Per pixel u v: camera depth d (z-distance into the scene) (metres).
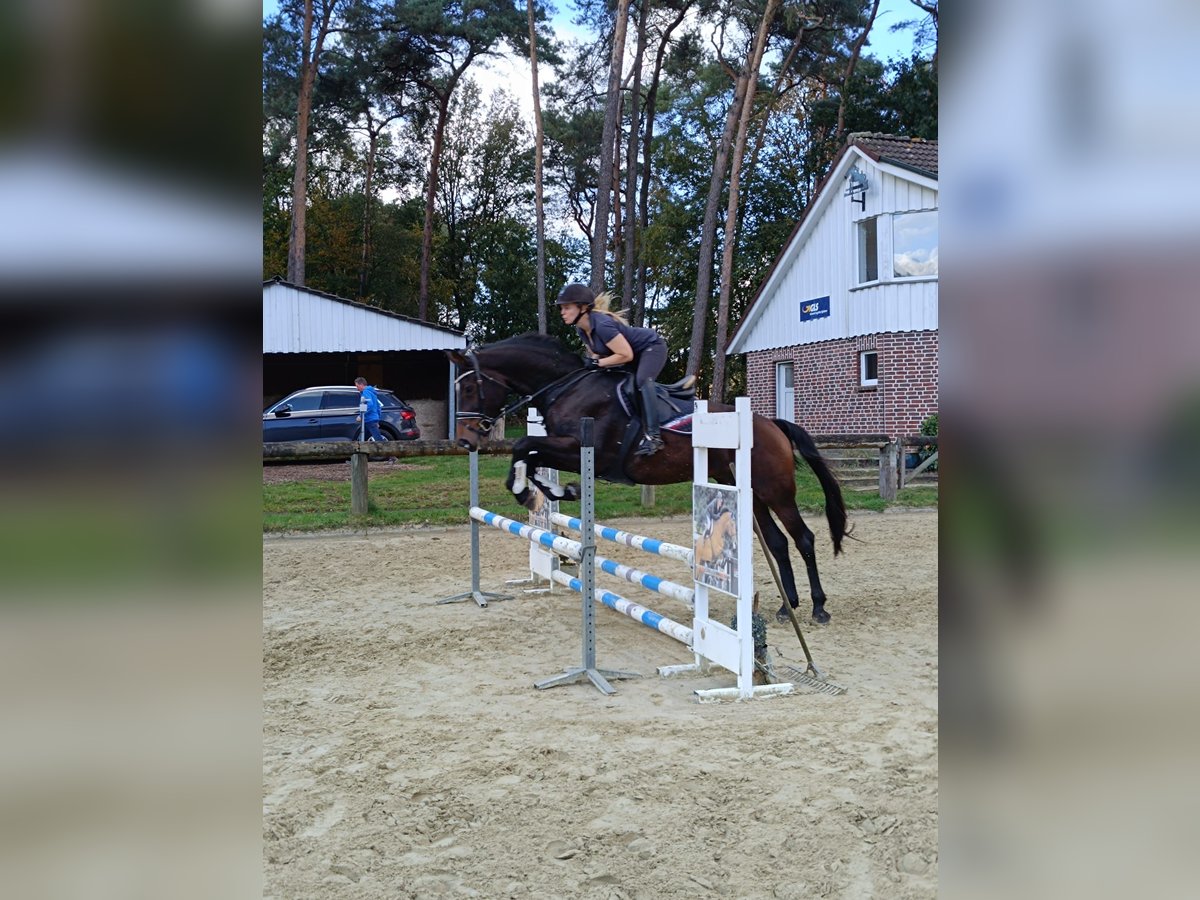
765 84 30.62
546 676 5.03
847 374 17.48
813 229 18.39
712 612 6.71
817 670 4.94
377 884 2.64
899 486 13.28
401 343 20.56
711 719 4.18
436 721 4.17
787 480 6.07
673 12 29.09
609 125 20.62
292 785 3.40
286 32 23.83
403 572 8.37
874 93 28.95
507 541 10.02
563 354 6.17
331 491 12.57
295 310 19.92
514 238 39.12
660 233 28.50
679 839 2.88
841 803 3.10
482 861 2.78
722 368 21.52
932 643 5.61
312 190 36.16
